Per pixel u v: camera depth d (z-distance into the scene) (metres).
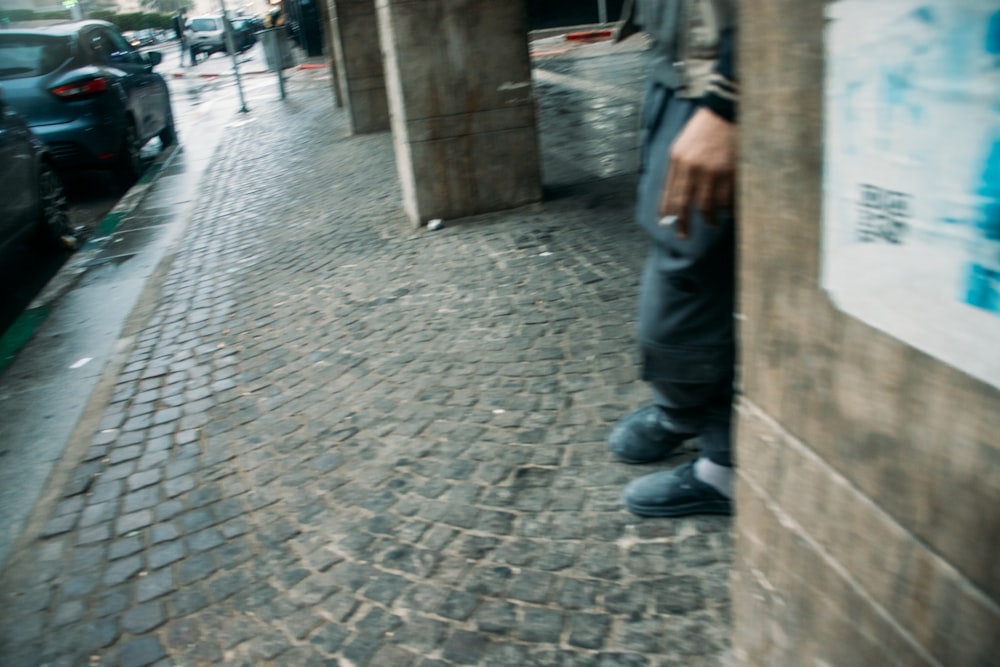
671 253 2.00
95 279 6.12
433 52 5.32
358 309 4.45
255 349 4.21
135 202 8.50
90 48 9.32
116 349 4.66
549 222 5.41
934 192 0.99
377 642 2.17
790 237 1.27
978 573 1.04
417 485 2.81
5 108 6.54
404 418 3.25
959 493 1.05
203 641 2.28
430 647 2.12
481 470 2.84
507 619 2.17
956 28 0.92
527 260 4.75
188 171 9.87
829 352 1.23
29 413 4.00
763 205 1.32
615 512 2.52
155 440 3.47
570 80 12.09
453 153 5.57
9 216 5.99
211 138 12.11
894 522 1.17
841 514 1.28
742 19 1.28
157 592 2.51
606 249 4.74
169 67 29.59
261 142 11.00
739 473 1.56
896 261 1.07
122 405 3.88
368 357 3.85
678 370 2.13
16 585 2.68
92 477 3.26
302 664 2.14
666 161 1.94
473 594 2.28
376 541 2.56
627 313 3.86
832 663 1.40
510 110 5.56
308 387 3.67
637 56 14.20
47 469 3.42
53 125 8.40
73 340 4.93
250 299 5.01
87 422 3.78
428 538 2.53
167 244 6.80
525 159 5.70
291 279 5.21
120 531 2.86
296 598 2.38
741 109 1.33
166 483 3.11
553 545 2.42
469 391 3.38
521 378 3.42
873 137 1.06
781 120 1.23
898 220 1.05
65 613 2.50
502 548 2.44
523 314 4.03
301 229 6.37
